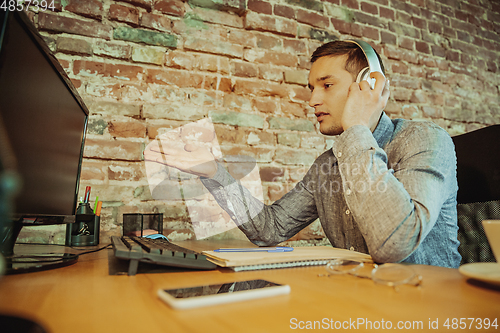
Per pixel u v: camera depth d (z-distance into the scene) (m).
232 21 1.47
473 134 1.04
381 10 1.80
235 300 0.32
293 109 1.51
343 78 0.91
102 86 1.22
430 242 0.81
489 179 0.96
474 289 0.38
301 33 1.58
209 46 1.41
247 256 0.55
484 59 2.06
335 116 0.93
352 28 1.70
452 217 0.83
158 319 0.27
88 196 1.02
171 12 1.36
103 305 0.31
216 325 0.25
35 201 0.56
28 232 1.06
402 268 0.46
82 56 1.21
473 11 2.10
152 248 0.48
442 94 1.87
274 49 1.52
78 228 0.96
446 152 0.76
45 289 0.37
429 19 1.94
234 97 1.41
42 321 0.26
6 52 0.42
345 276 0.47
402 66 1.79
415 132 0.83
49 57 0.58
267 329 0.25
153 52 1.31
